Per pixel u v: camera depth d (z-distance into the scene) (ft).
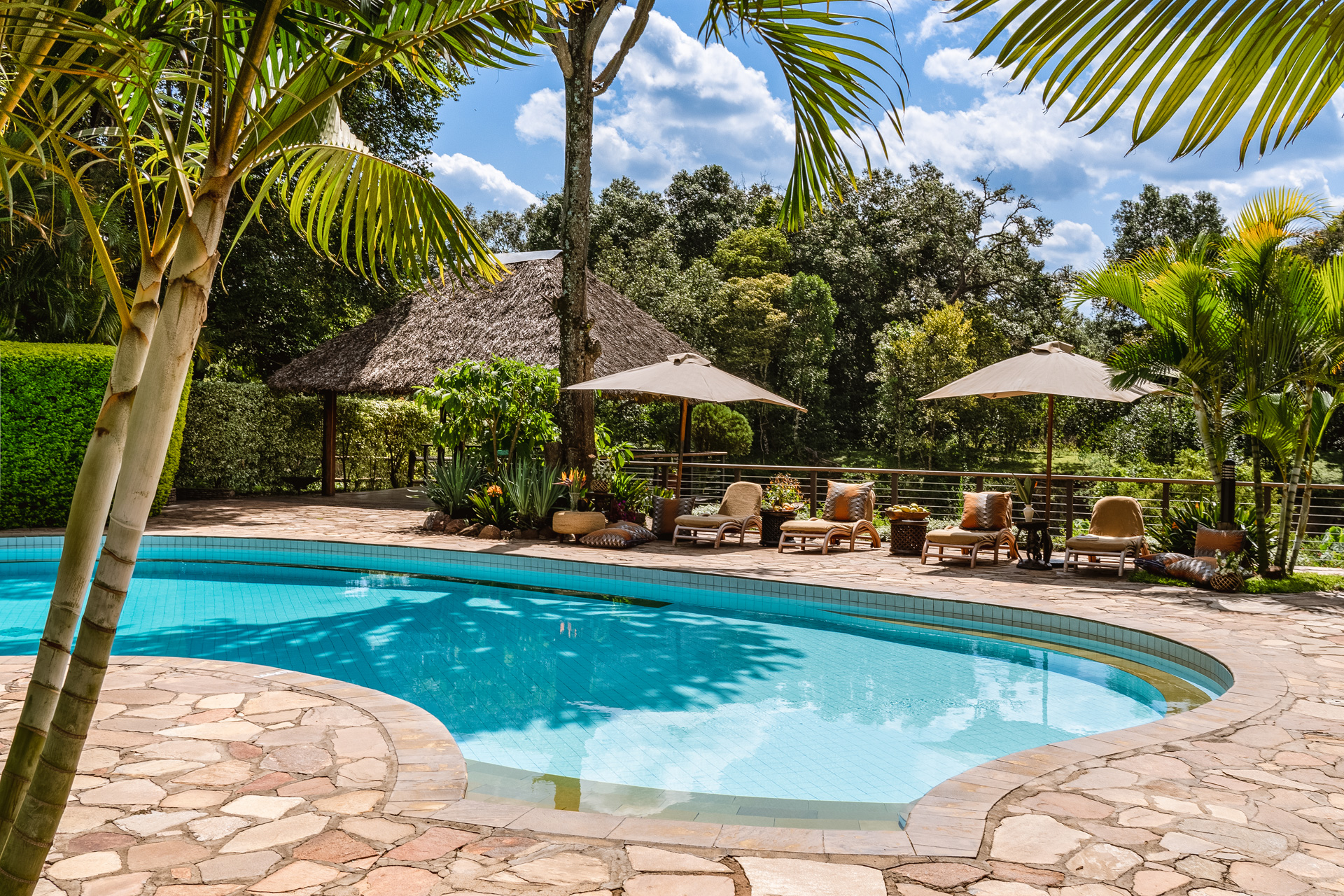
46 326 51.34
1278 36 4.09
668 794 15.12
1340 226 39.83
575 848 10.59
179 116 6.80
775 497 46.29
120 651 25.21
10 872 5.40
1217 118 4.24
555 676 23.24
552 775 16.07
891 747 17.89
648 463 54.08
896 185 151.33
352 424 70.64
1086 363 37.32
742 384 44.01
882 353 128.77
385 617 30.32
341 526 46.70
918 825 11.42
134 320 5.79
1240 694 18.08
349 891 9.44
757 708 20.58
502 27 8.23
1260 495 33.12
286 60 9.07
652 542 43.60
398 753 13.84
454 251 12.55
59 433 42.93
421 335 61.67
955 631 28.58
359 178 11.59
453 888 9.52
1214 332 32.09
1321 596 30.48
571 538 43.52
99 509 5.69
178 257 5.58
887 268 148.66
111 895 9.32
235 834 10.89
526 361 54.39
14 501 42.37
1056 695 21.81
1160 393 36.32
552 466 45.68
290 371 63.82
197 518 48.11
